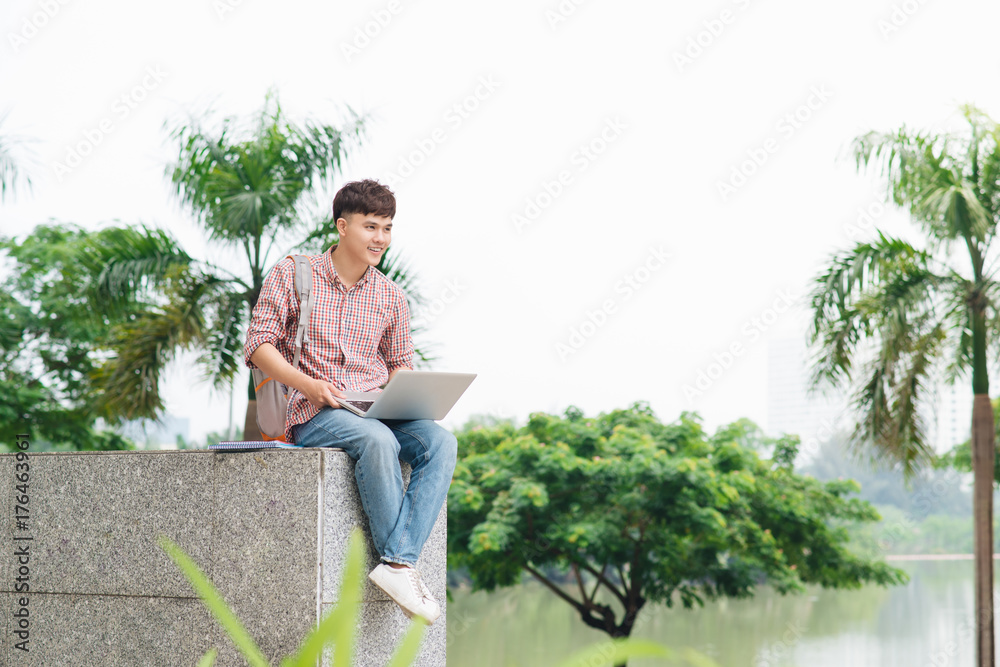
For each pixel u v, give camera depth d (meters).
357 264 3.29
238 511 3.07
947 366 11.36
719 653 16.45
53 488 3.41
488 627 19.39
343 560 3.02
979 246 10.50
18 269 16.02
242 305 9.63
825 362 11.13
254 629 3.00
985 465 10.99
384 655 3.15
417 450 3.17
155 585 3.20
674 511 13.09
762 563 14.28
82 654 3.29
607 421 15.83
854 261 10.63
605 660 1.05
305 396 3.11
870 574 15.12
